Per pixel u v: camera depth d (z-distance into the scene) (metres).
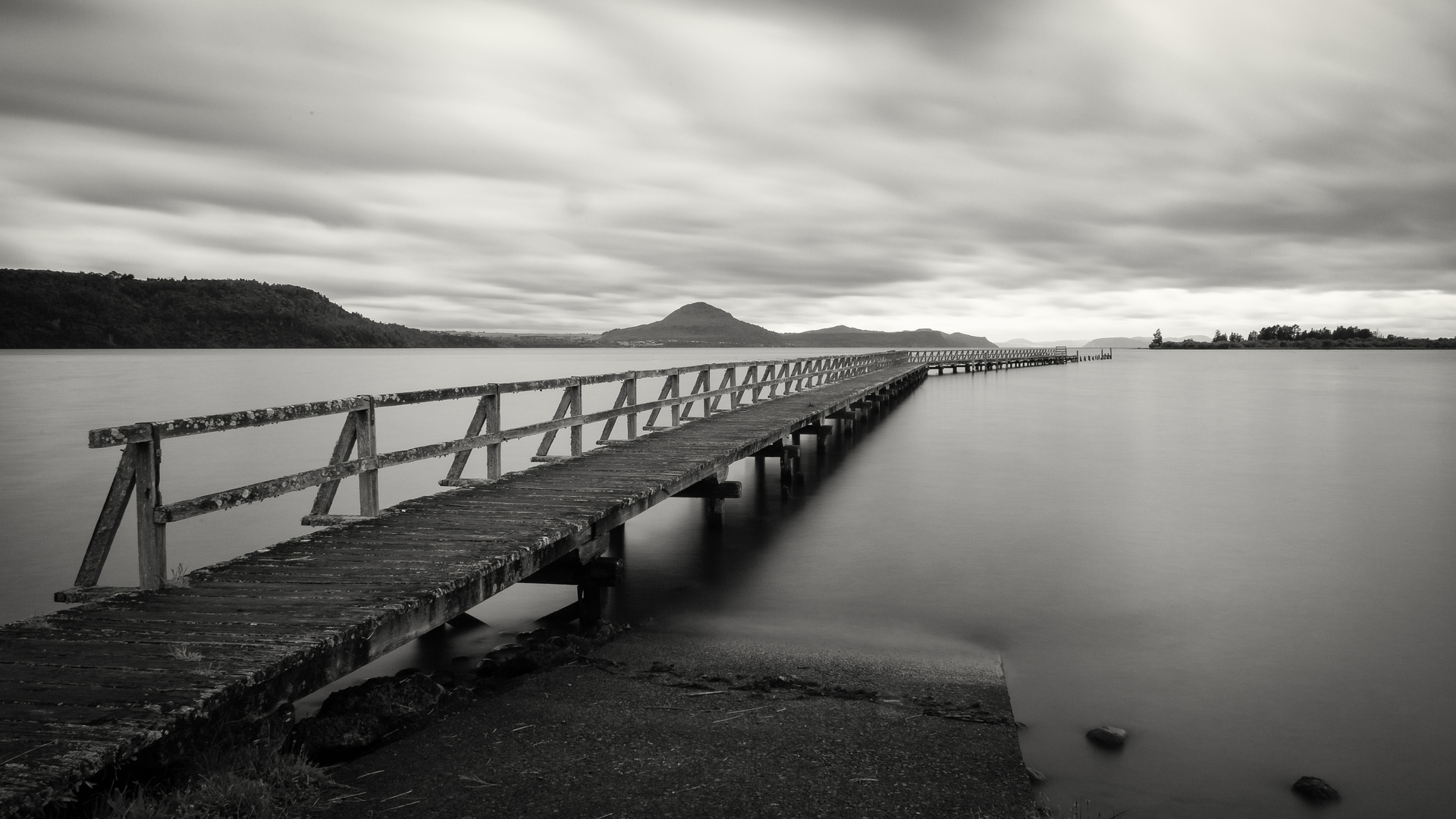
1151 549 12.16
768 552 11.65
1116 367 105.69
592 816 3.90
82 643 4.34
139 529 5.16
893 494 16.50
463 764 4.44
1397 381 68.81
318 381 65.69
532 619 8.66
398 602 5.05
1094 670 7.49
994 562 11.23
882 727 5.27
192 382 64.56
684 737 4.94
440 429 30.55
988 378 69.50
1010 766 4.75
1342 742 6.16
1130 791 5.40
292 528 14.42
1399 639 8.39
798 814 4.05
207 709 3.71
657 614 8.67
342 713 4.97
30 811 2.96
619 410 12.66
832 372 32.94
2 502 17.30
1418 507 15.80
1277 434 28.56
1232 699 6.89
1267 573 10.88
